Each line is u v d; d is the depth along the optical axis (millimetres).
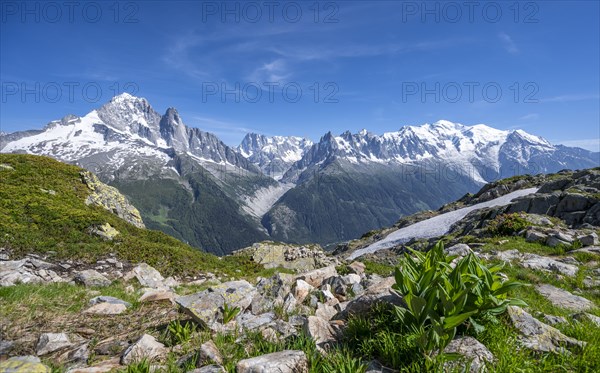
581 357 4832
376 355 4887
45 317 8195
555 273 15734
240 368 4203
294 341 5402
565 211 30641
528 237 23438
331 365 4551
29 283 13133
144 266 17781
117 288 13562
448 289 4758
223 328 6586
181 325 7105
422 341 4324
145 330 7199
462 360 4344
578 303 11539
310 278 10891
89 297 10516
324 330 5676
